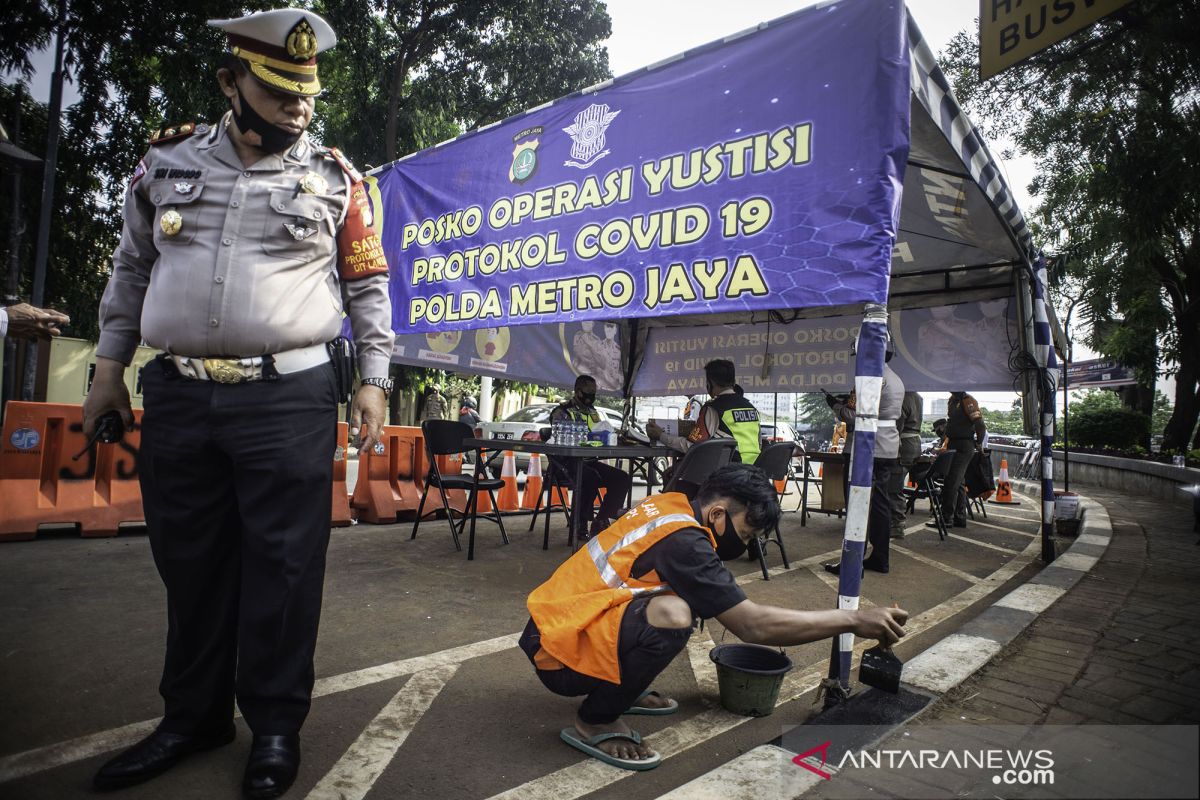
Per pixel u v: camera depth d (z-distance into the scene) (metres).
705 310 3.50
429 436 5.87
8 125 10.78
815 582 5.07
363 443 2.29
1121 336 16.56
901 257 6.21
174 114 11.94
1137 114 10.14
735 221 3.45
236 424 2.03
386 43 16.19
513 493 8.38
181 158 2.13
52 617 3.52
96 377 2.19
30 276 11.66
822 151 3.20
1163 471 11.94
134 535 5.71
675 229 3.71
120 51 11.58
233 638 2.23
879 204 2.96
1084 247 14.31
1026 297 6.12
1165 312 16.11
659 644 2.21
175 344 2.02
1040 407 6.11
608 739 2.33
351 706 2.65
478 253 4.79
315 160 2.28
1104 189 10.92
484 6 15.65
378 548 5.73
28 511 5.32
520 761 2.29
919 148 3.94
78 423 5.62
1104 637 3.67
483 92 17.78
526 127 4.64
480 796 2.06
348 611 3.90
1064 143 12.23
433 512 7.34
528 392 32.62
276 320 2.05
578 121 4.31
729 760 2.34
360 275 2.37
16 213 8.33
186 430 2.05
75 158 11.66
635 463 6.71
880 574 5.41
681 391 8.34
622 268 3.93
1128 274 14.83
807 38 3.35
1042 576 5.19
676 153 3.78
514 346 8.00
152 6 10.96
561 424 6.04
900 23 3.05
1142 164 10.12
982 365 6.61
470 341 7.67
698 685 3.04
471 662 3.18
